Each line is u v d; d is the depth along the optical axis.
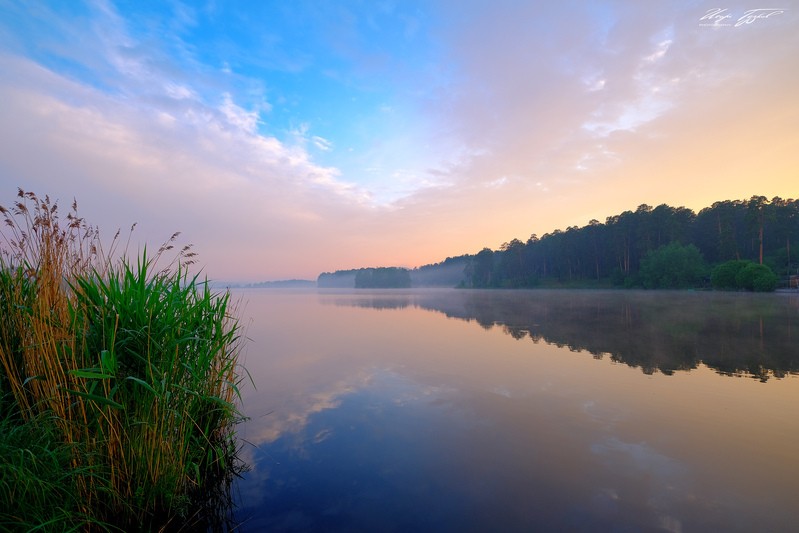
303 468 4.20
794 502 3.40
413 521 3.18
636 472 4.02
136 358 3.17
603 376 8.16
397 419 5.71
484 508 3.38
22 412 2.73
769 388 7.11
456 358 10.27
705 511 3.27
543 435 5.05
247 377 8.38
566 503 3.44
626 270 74.69
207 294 4.12
